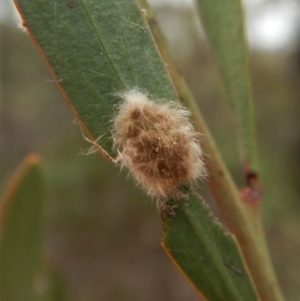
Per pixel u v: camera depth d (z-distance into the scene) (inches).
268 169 11.2
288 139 13.9
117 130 2.6
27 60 16.1
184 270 2.5
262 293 2.8
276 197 11.1
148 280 14.0
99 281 13.8
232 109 3.2
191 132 2.7
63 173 12.9
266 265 2.8
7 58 15.6
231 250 2.5
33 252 4.2
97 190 13.8
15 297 4.2
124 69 2.6
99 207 13.8
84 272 14.0
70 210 13.6
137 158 2.6
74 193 13.5
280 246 11.7
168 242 2.6
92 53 2.5
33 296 4.2
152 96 2.6
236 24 3.2
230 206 2.8
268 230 11.8
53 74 2.5
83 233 14.3
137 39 2.6
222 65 3.2
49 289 4.5
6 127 15.7
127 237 14.5
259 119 14.8
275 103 15.0
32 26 2.5
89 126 2.5
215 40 3.2
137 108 2.6
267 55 16.4
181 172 2.6
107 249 14.5
